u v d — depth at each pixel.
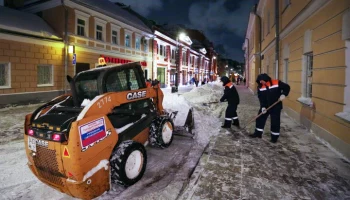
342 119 3.94
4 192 3.21
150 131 4.46
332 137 4.43
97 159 2.81
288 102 8.03
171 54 30.41
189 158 4.33
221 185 3.06
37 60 11.99
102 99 3.07
